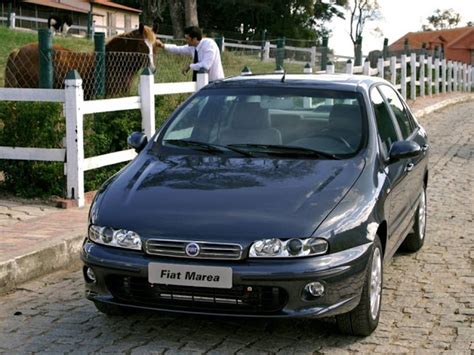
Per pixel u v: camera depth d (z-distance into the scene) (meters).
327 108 5.96
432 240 7.95
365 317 4.96
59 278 6.55
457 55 81.31
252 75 6.69
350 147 5.63
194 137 5.94
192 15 47.78
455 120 21.91
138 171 5.46
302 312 4.57
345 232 4.72
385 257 5.59
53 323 5.38
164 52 18.94
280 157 5.54
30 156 8.63
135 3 65.38
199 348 4.88
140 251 4.72
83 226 7.48
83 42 26.45
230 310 4.64
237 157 5.57
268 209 4.75
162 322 5.37
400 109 7.14
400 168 6.05
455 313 5.63
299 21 68.75
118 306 5.24
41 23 42.62
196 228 4.64
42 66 9.45
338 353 4.82
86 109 8.67
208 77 12.23
